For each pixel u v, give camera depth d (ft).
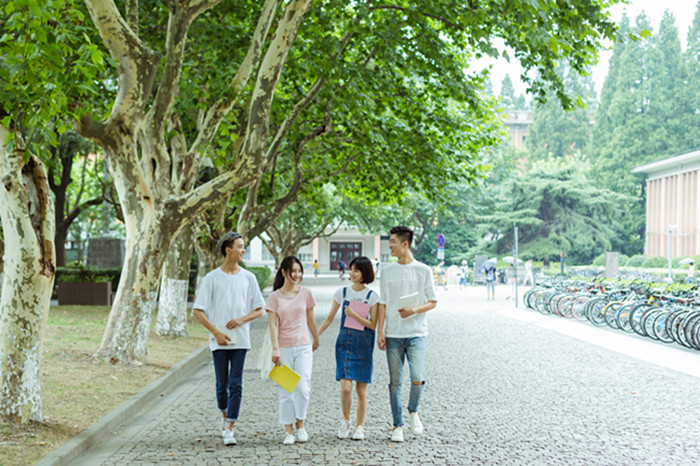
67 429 22.11
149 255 37.47
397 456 20.15
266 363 22.17
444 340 53.42
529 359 42.83
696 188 188.44
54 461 18.45
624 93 265.75
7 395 21.76
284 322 22.45
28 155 22.07
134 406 26.96
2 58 26.30
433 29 51.88
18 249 22.25
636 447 21.36
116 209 99.14
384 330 23.02
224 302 22.13
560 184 216.33
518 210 219.00
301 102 52.85
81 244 172.24
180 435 23.07
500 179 234.17
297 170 65.46
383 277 23.12
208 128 43.98
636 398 29.94
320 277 220.02
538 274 157.89
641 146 255.29
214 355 22.34
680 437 22.74
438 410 27.22
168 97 37.96
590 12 37.70
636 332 56.18
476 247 221.46
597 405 28.32
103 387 29.68
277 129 62.13
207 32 48.39
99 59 23.66
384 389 32.09
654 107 262.88
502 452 20.63
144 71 35.14
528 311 81.97
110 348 36.81
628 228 237.25
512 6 36.42
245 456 20.18
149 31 49.73
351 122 59.57
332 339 54.08
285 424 21.80
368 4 49.49
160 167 38.55
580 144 306.76
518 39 44.39
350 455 20.24
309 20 49.29
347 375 22.40
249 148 37.19
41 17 21.71
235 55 49.44
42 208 22.93
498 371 37.88
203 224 61.98
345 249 269.23
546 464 19.33
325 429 23.91
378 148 61.31
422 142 60.29
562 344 50.80
